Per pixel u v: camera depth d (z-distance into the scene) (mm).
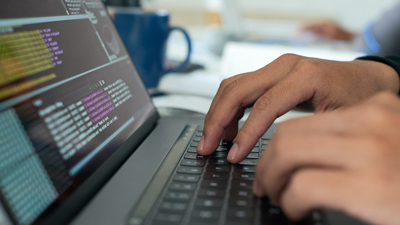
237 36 1218
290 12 1916
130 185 297
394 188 193
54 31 336
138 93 478
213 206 260
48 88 292
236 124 421
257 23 1577
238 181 303
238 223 238
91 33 416
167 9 1699
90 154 306
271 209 255
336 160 205
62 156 271
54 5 356
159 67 736
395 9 1023
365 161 198
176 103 631
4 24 271
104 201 270
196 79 817
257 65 819
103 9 493
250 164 344
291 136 226
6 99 242
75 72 342
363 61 519
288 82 376
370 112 211
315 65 404
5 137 228
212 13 1724
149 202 267
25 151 238
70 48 352
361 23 1788
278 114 357
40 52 301
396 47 1007
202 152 367
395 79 492
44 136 262
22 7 300
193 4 1710
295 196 209
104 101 376
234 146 345
